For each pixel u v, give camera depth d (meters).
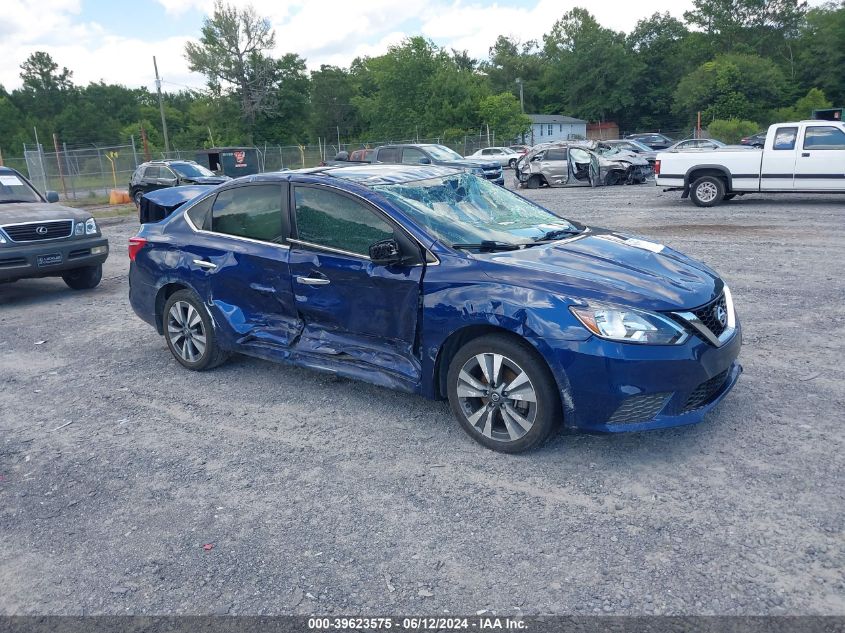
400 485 3.72
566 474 3.75
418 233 4.21
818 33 70.69
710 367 3.71
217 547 3.23
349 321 4.52
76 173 31.92
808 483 3.50
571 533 3.20
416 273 4.13
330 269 4.51
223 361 5.64
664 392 3.60
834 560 2.89
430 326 4.06
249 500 3.65
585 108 83.88
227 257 5.14
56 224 8.76
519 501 3.50
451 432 4.34
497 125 60.28
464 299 3.90
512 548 3.11
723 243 10.43
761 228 11.71
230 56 67.19
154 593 2.93
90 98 103.62
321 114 81.19
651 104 81.62
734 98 60.75
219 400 5.07
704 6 82.44
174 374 5.70
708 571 2.87
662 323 3.59
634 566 2.93
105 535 3.39
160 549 3.24
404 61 61.88
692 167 15.11
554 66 94.31
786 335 5.88
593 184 22.31
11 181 9.62
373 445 4.22
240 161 31.64
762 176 14.45
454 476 3.79
